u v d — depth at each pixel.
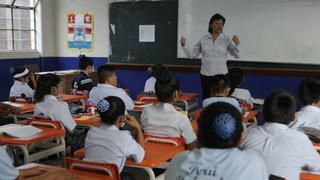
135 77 6.69
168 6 6.22
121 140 2.12
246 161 1.29
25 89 4.62
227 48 4.86
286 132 1.79
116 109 2.15
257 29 5.59
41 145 3.14
